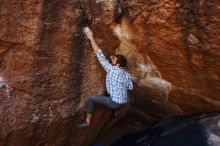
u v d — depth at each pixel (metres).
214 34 4.80
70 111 5.82
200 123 6.97
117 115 6.64
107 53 5.86
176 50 5.27
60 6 5.38
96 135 6.85
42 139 5.92
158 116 6.98
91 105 5.84
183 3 4.73
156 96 6.35
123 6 5.20
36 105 5.65
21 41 5.43
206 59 5.16
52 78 5.65
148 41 5.37
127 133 7.46
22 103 5.60
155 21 5.06
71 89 5.78
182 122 7.15
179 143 7.03
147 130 7.41
